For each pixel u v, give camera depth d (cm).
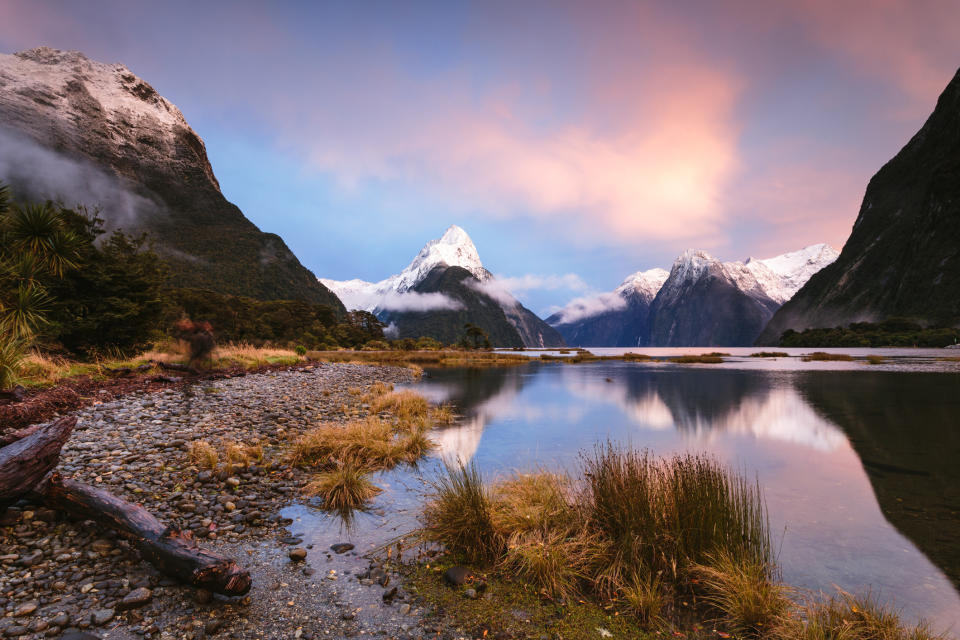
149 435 775
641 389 2305
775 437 1116
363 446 837
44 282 1360
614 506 479
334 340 8344
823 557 469
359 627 329
